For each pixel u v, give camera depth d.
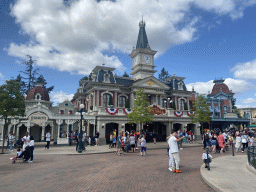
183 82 40.16
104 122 26.17
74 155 15.45
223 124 41.09
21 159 12.46
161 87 35.25
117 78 35.12
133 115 24.30
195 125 33.06
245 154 15.09
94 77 32.06
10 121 23.22
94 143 24.89
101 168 10.04
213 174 7.89
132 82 36.31
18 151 12.08
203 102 30.70
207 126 38.75
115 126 30.97
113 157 14.16
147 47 38.22
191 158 13.34
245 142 16.56
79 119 25.44
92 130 30.50
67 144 24.28
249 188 6.04
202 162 11.66
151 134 28.56
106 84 31.59
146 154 15.78
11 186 6.98
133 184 7.08
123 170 9.49
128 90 34.38
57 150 18.52
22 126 33.44
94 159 13.23
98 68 33.28
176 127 35.12
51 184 7.19
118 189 6.53
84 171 9.34
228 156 13.41
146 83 34.06
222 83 54.56
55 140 26.97
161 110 30.22
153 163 11.44
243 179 7.11
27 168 10.14
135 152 17.28
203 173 8.06
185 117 31.62
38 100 35.22
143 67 37.91
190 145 23.33
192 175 8.34
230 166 9.59
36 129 34.41
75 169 9.83
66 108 39.00
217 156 14.19
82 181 7.56
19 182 7.48
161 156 14.52
